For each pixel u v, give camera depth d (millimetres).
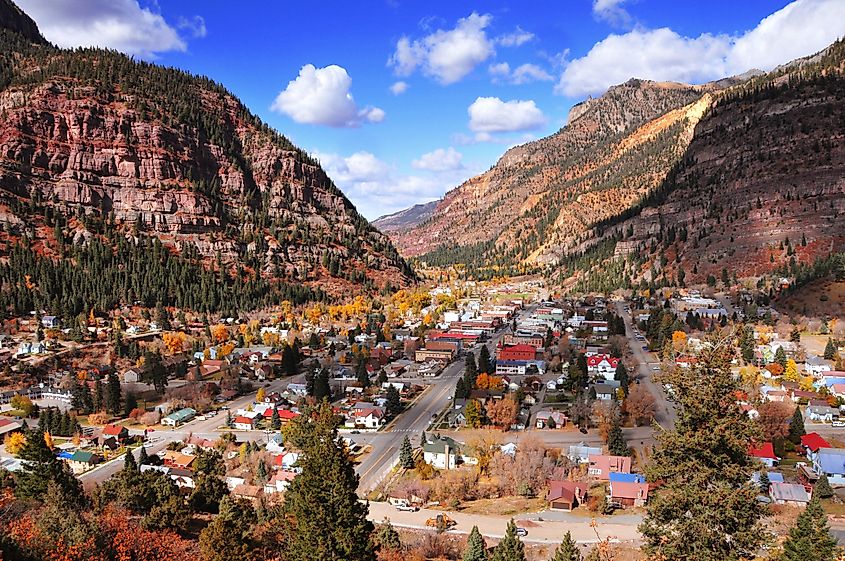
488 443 111875
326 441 38375
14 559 36594
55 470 68812
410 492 94938
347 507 36938
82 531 41594
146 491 69562
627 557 68500
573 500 91438
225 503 61281
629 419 129375
